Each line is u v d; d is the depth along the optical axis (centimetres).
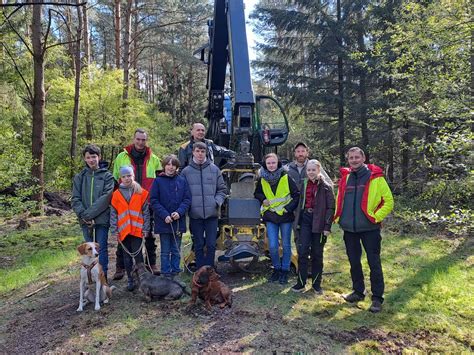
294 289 525
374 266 471
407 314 458
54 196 1512
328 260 690
